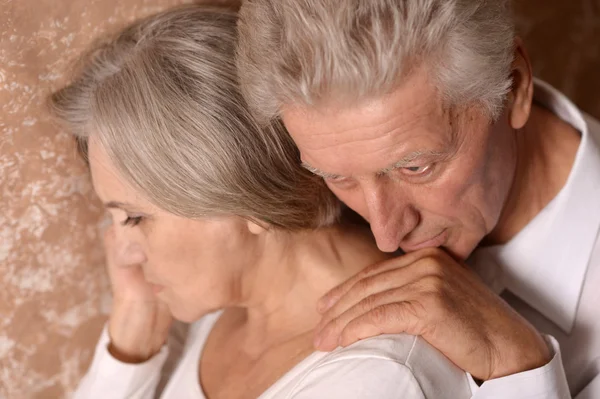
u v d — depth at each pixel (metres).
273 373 1.11
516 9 1.85
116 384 1.30
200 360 1.26
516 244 1.21
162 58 1.00
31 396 1.35
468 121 0.94
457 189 0.98
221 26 1.03
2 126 1.13
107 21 1.15
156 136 0.99
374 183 0.94
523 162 1.17
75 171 1.23
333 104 0.86
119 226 1.11
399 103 0.87
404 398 0.92
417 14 0.84
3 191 1.17
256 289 1.13
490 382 0.98
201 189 1.00
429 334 0.97
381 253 1.15
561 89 1.98
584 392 1.19
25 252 1.24
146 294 1.30
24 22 1.08
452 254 1.09
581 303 1.22
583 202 1.19
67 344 1.35
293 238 1.10
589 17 1.93
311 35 0.84
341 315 1.01
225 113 0.99
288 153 1.03
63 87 1.12
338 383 0.96
